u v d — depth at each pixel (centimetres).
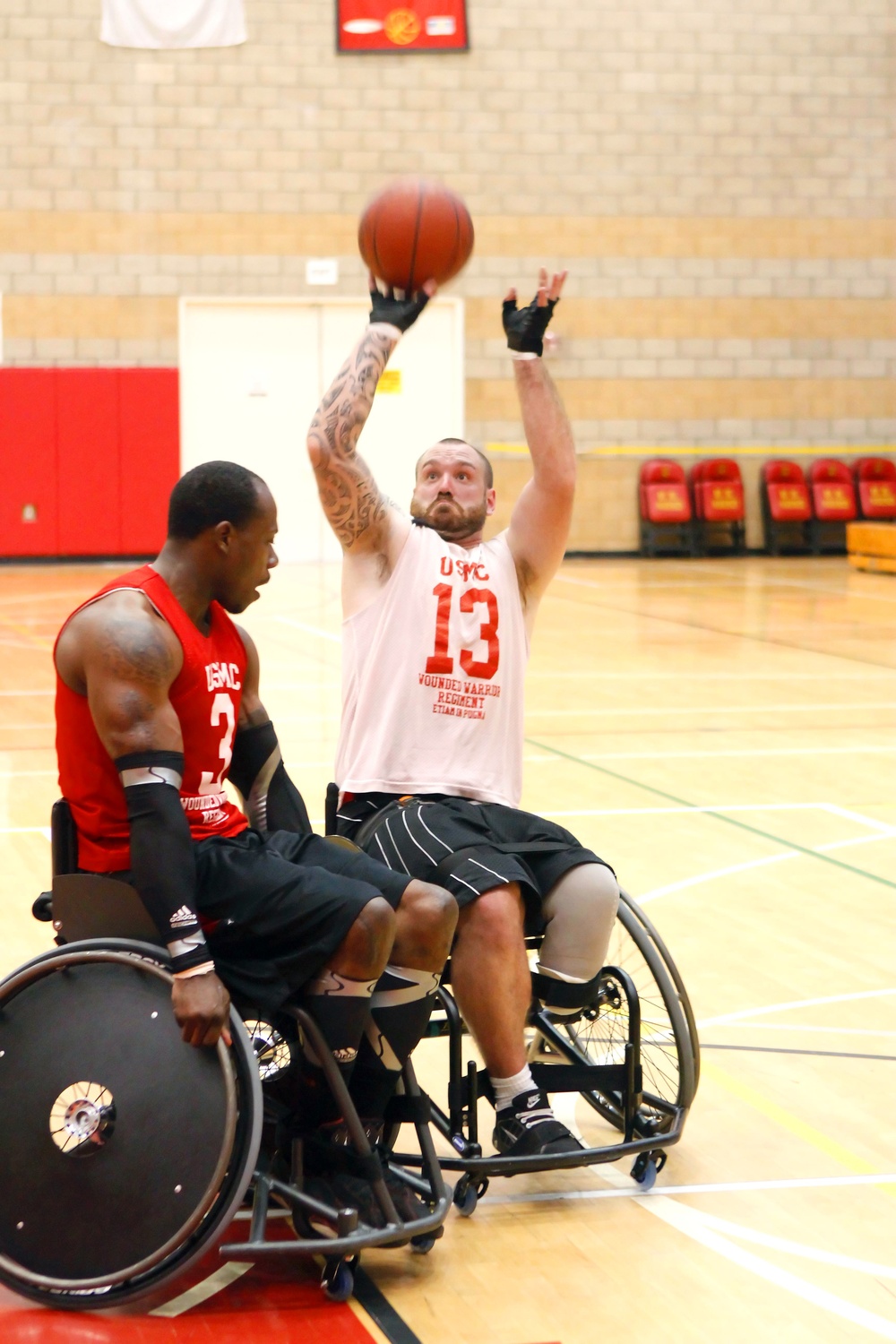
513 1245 625
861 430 4247
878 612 3073
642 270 4084
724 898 1159
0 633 2683
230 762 682
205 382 3925
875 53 4091
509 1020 655
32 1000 596
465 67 3922
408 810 698
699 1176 695
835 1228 642
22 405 3838
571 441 757
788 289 4153
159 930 567
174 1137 562
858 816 1436
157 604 592
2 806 1440
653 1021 888
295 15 3828
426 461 763
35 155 3772
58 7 3731
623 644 2627
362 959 585
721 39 4022
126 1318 563
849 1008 922
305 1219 597
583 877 679
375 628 725
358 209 3909
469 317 4019
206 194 3853
